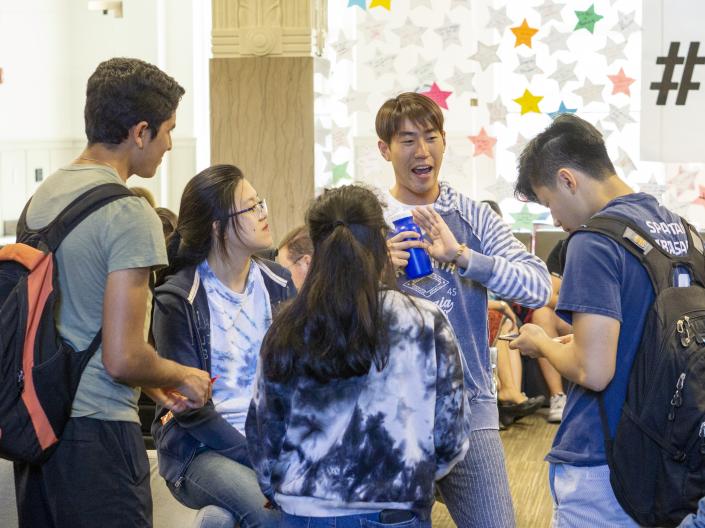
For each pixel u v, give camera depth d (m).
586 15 6.09
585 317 2.10
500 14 6.26
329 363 1.84
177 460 2.62
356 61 7.46
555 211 2.30
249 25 5.39
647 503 2.07
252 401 1.98
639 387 2.09
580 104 7.20
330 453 1.87
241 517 2.52
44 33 8.15
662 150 5.05
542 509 4.20
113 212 2.17
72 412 2.18
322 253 1.88
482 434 2.53
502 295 2.50
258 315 2.74
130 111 2.26
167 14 8.43
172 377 2.31
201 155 8.55
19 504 2.27
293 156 5.41
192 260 2.68
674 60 4.99
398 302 1.90
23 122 7.88
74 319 2.18
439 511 4.26
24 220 2.26
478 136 6.60
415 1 6.27
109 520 2.20
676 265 2.14
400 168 2.62
